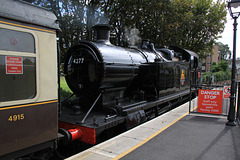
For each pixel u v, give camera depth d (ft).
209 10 62.85
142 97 20.42
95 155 11.73
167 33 48.98
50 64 10.39
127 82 19.60
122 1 37.35
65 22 31.22
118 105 17.02
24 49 9.17
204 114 22.81
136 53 22.39
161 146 13.28
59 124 14.65
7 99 8.45
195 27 59.98
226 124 18.45
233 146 13.38
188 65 33.86
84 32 34.47
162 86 22.65
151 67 21.75
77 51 17.35
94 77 16.20
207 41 68.59
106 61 16.26
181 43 64.28
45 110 10.07
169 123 18.90
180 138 14.85
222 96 21.59
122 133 15.78
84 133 13.26
